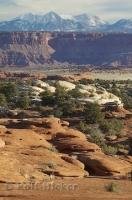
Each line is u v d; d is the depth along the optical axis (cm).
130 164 3850
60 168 3319
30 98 9669
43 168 3256
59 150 4047
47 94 9612
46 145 3944
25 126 4794
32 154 3522
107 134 5922
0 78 18162
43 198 2512
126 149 4869
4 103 8694
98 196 2681
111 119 6888
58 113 7500
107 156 3872
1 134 3888
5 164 3089
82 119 6819
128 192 2925
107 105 8288
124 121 6912
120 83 17100
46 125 4744
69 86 12350
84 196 2644
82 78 17600
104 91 10762
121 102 10269
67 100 8900
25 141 3869
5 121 5041
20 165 3159
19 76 19638
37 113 7512
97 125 6325
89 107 7050
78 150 4044
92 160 3609
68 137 4478
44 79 16550
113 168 3572
